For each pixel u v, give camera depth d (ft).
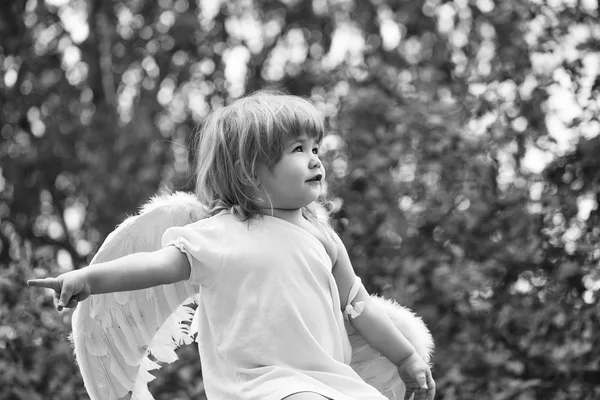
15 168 37.50
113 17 37.96
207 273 13.70
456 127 28.91
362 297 15.06
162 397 26.43
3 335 24.91
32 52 37.17
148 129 36.99
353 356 15.31
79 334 14.84
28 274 25.59
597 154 26.07
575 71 26.17
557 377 25.71
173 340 15.70
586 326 25.41
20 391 24.61
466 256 28.35
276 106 14.23
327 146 30.27
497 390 25.68
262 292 13.67
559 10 27.25
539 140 27.09
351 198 29.96
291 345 13.58
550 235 26.45
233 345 13.64
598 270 25.49
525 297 26.71
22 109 37.55
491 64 33.01
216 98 37.06
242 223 14.11
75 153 38.45
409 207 30.09
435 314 27.63
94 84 38.52
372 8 37.60
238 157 14.12
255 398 13.24
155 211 14.61
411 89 32.60
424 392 14.82
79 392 25.29
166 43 37.70
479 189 28.30
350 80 32.78
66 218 37.99
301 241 14.12
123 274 13.07
